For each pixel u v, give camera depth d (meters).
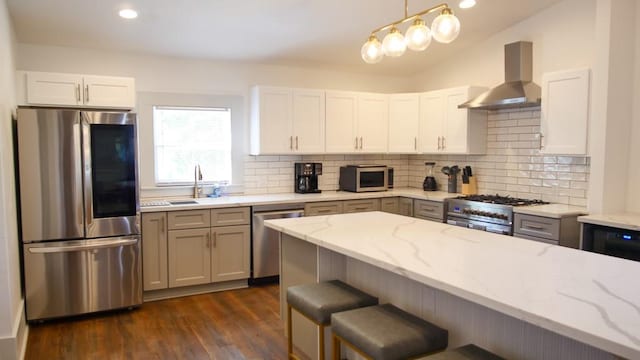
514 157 4.69
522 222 3.93
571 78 3.82
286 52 4.89
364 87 5.80
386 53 2.63
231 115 5.02
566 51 4.12
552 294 1.60
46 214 3.59
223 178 5.07
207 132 4.97
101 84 3.92
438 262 2.04
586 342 1.27
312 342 2.86
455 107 4.94
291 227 2.96
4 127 2.97
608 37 3.59
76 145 3.65
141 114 4.61
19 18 3.66
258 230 4.57
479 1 4.06
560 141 3.93
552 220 3.67
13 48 3.69
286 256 3.20
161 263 4.20
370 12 4.08
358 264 2.79
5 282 2.90
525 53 4.36
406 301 2.44
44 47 4.22
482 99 4.38
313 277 2.89
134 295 3.94
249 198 4.80
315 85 5.52
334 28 4.36
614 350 1.20
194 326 3.61
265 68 5.20
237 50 4.70
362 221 3.20
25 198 3.52
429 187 5.59
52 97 3.77
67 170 3.63
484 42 4.95
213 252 4.40
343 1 3.84
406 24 4.38
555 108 3.96
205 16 3.90
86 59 4.38
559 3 4.15
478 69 5.04
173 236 4.23
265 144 4.88
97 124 3.73
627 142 3.77
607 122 3.62
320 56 5.09
